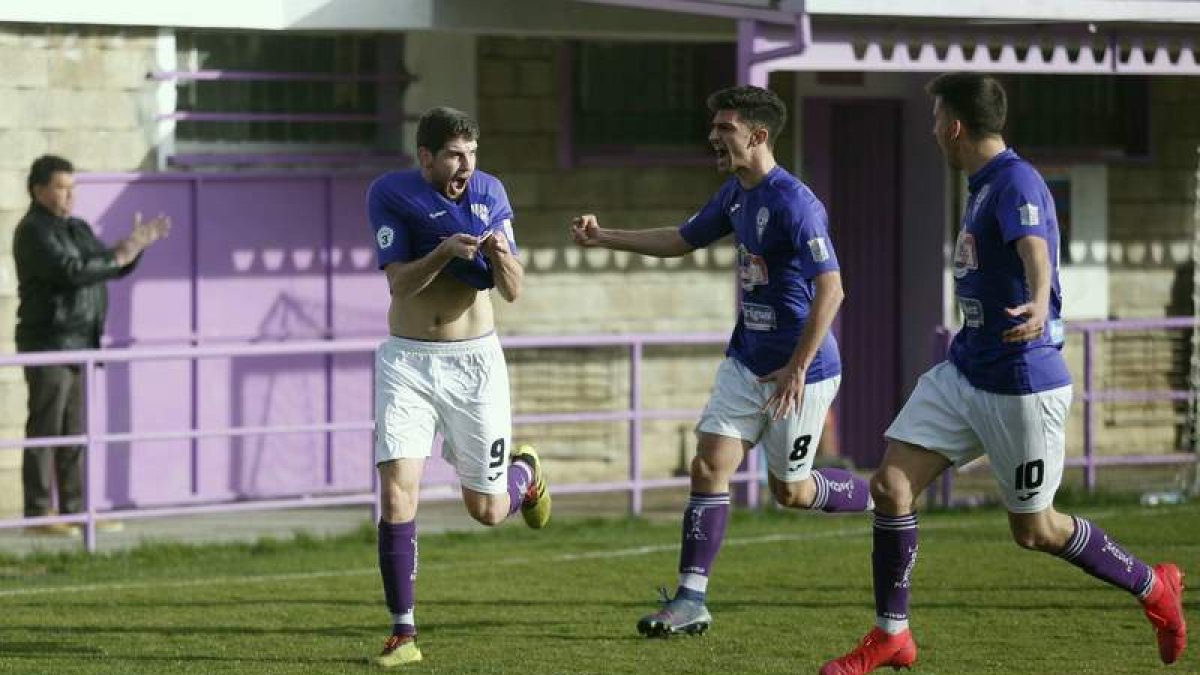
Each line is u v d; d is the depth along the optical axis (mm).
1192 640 26156
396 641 24406
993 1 37781
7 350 40406
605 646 25609
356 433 44344
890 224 49781
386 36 43812
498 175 45094
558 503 44125
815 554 34469
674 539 37438
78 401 38969
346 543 37469
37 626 27578
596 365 46562
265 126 43156
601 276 46438
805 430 26125
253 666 24375
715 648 25438
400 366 24859
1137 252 50969
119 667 24344
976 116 22578
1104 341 50719
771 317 25578
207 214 42375
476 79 44719
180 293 42188
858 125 49406
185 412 42469
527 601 29609
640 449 41469
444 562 34250
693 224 26344
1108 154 50688
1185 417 48938
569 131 45688
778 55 37562
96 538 38531
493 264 24109
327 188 43594
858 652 23000
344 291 43906
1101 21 39000
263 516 42438
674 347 47438
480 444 25250
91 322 38688
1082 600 29281
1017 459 22891
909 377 49969
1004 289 22531
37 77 40438
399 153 44250
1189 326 47531
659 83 46875
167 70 41625
